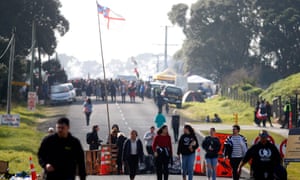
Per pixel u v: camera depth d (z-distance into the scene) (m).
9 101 98.62
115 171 62.59
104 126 113.44
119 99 180.00
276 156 37.28
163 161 48.94
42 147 30.38
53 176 30.14
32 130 101.62
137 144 49.94
